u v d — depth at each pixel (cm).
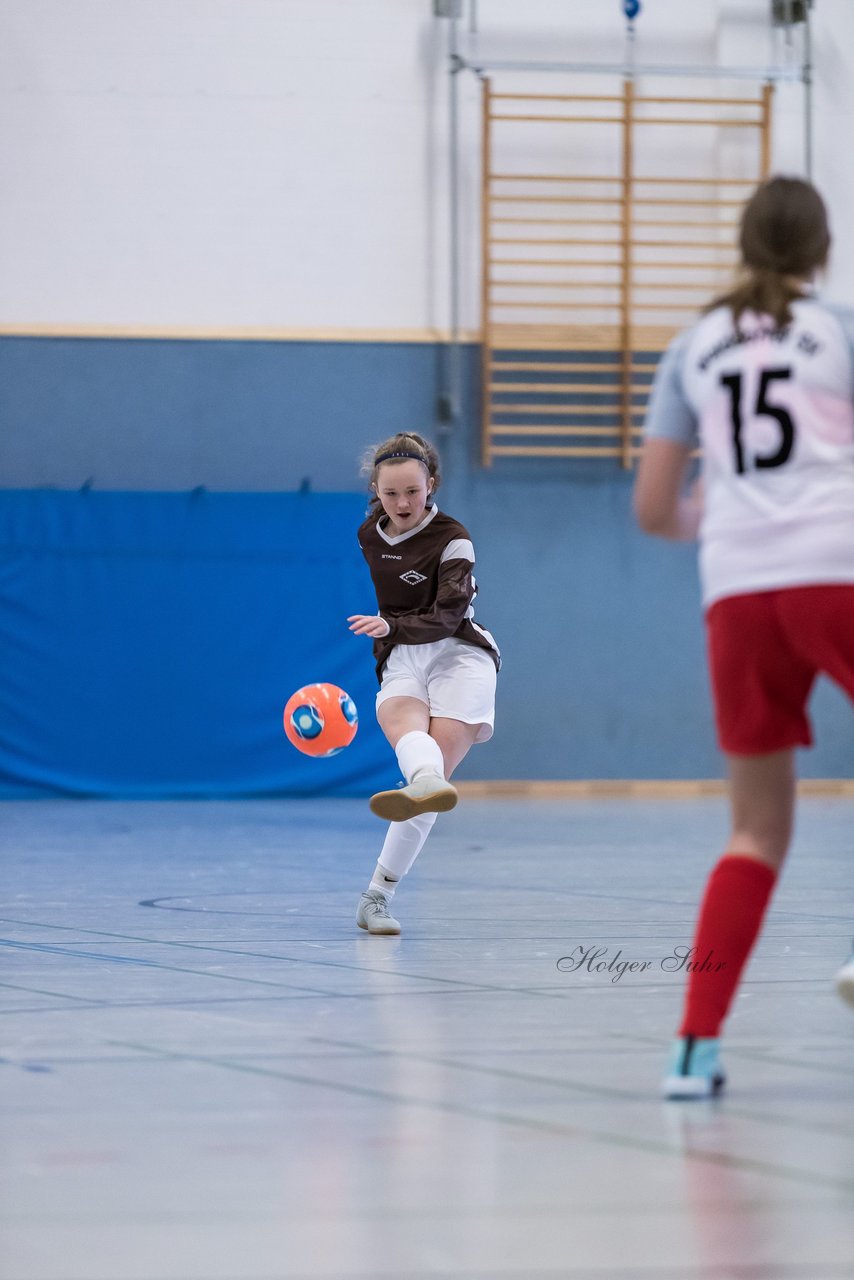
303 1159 475
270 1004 746
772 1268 379
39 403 2734
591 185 2794
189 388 2761
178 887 1318
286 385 2775
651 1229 408
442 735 1012
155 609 2672
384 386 2786
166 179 2750
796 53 2852
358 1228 410
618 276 2797
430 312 2794
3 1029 683
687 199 2800
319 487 2778
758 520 554
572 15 2806
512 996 770
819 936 997
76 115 2728
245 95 2756
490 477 2800
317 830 1989
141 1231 407
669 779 2836
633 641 2828
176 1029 683
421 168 2778
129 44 2739
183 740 2661
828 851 1658
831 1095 559
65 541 2661
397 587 1038
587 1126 514
